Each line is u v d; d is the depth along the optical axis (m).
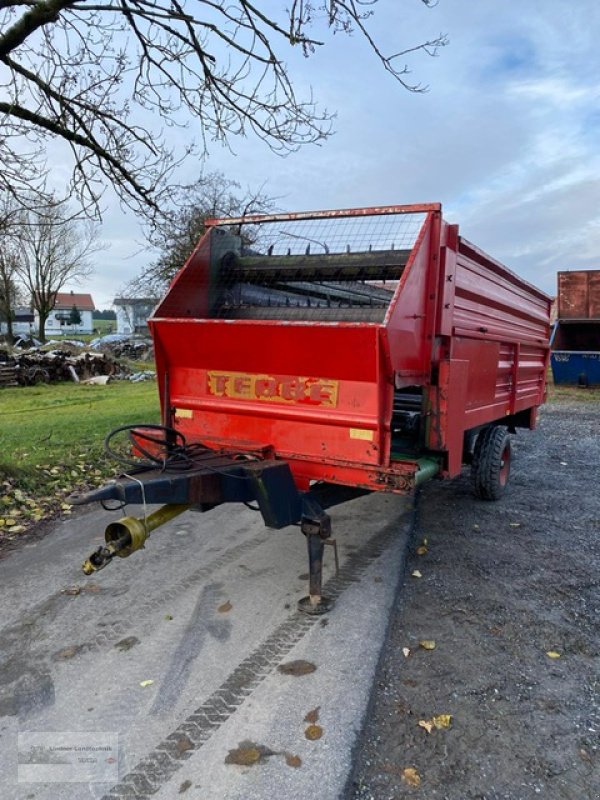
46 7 4.66
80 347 28.14
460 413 4.14
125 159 6.59
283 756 2.44
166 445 3.66
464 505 5.84
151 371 25.91
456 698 2.84
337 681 2.93
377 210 3.97
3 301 40.44
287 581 4.11
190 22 5.51
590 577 4.20
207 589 4.00
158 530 5.20
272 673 3.01
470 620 3.58
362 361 3.46
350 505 5.83
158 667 3.09
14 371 21.00
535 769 2.40
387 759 2.45
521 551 4.66
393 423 4.63
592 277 15.67
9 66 5.39
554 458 7.98
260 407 4.00
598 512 5.63
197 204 15.38
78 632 3.46
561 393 15.07
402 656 3.19
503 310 5.52
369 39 5.59
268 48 5.71
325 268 4.39
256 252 4.73
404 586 4.04
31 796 2.28
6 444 8.20
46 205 6.36
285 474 3.47
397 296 3.34
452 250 3.93
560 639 3.37
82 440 8.54
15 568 4.39
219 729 2.61
